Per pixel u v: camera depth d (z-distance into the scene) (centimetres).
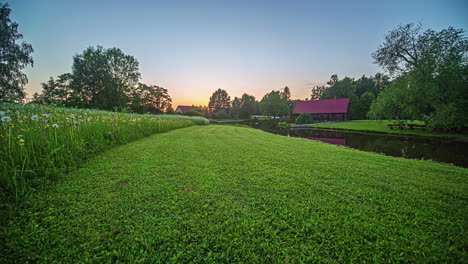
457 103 1733
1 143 320
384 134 2133
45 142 398
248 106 7494
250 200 297
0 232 199
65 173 384
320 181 387
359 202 299
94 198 285
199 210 263
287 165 504
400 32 1906
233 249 196
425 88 1750
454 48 1628
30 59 2272
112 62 3822
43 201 269
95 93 3703
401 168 516
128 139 799
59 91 3291
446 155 999
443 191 355
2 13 2109
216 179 382
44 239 195
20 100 680
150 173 404
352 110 5106
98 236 205
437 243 207
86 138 558
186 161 512
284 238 213
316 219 249
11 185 265
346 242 209
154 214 250
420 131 2050
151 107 4959
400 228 233
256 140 1026
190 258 184
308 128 3145
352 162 561
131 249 188
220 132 1442
